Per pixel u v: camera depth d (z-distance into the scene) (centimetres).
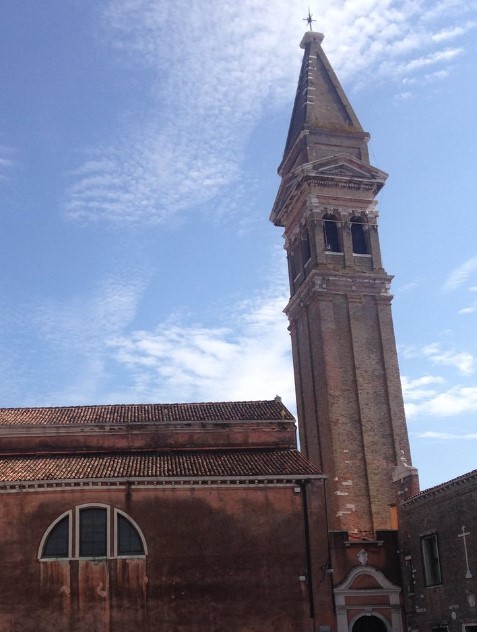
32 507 3672
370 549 4009
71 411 4641
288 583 3678
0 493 3684
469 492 3438
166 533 3691
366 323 5219
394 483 4381
